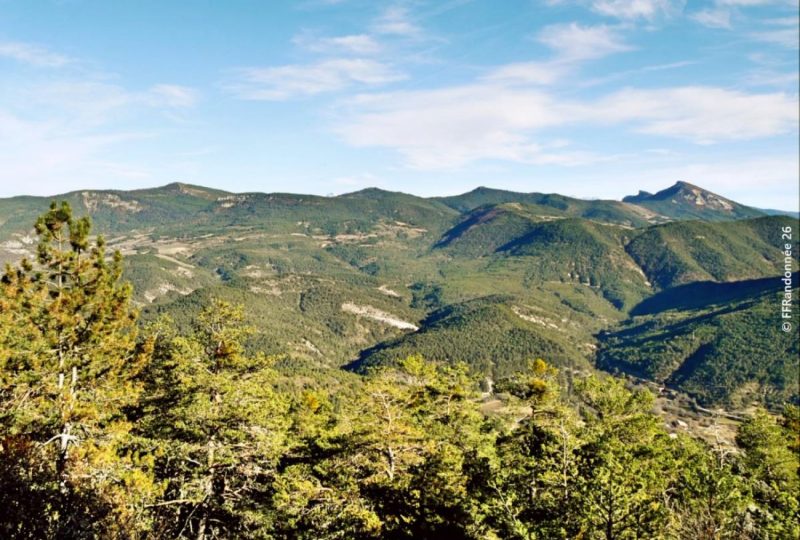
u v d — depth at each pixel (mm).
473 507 19797
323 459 26516
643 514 14891
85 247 21734
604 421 34656
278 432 23562
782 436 43625
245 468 22484
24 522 13141
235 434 21250
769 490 18672
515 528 16656
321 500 21109
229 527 22312
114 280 22469
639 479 16453
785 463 39375
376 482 21875
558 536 15602
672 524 15094
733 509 15430
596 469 16344
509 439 31406
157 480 22750
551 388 30625
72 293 21047
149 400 22688
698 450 36719
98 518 14625
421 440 23531
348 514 19797
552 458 21047
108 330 21859
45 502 14203
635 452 26391
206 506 21219
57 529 13188
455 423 32375
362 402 23766
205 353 23203
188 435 22078
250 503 21984
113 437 21188
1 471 14453
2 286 20500
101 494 16172
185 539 19547
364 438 22203
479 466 26625
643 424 34031
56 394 20438
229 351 23188
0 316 19906
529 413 31406
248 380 22734
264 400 23000
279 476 22531
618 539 14695
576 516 15766
